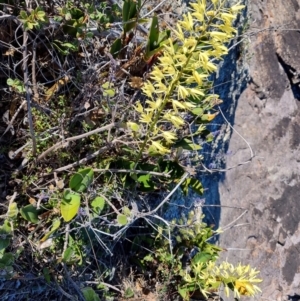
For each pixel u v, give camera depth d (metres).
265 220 3.53
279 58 3.77
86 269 1.66
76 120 1.51
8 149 1.46
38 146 1.47
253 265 3.38
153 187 1.59
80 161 1.46
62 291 1.44
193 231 1.95
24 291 1.48
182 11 2.02
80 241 1.53
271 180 3.62
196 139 2.12
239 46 2.93
